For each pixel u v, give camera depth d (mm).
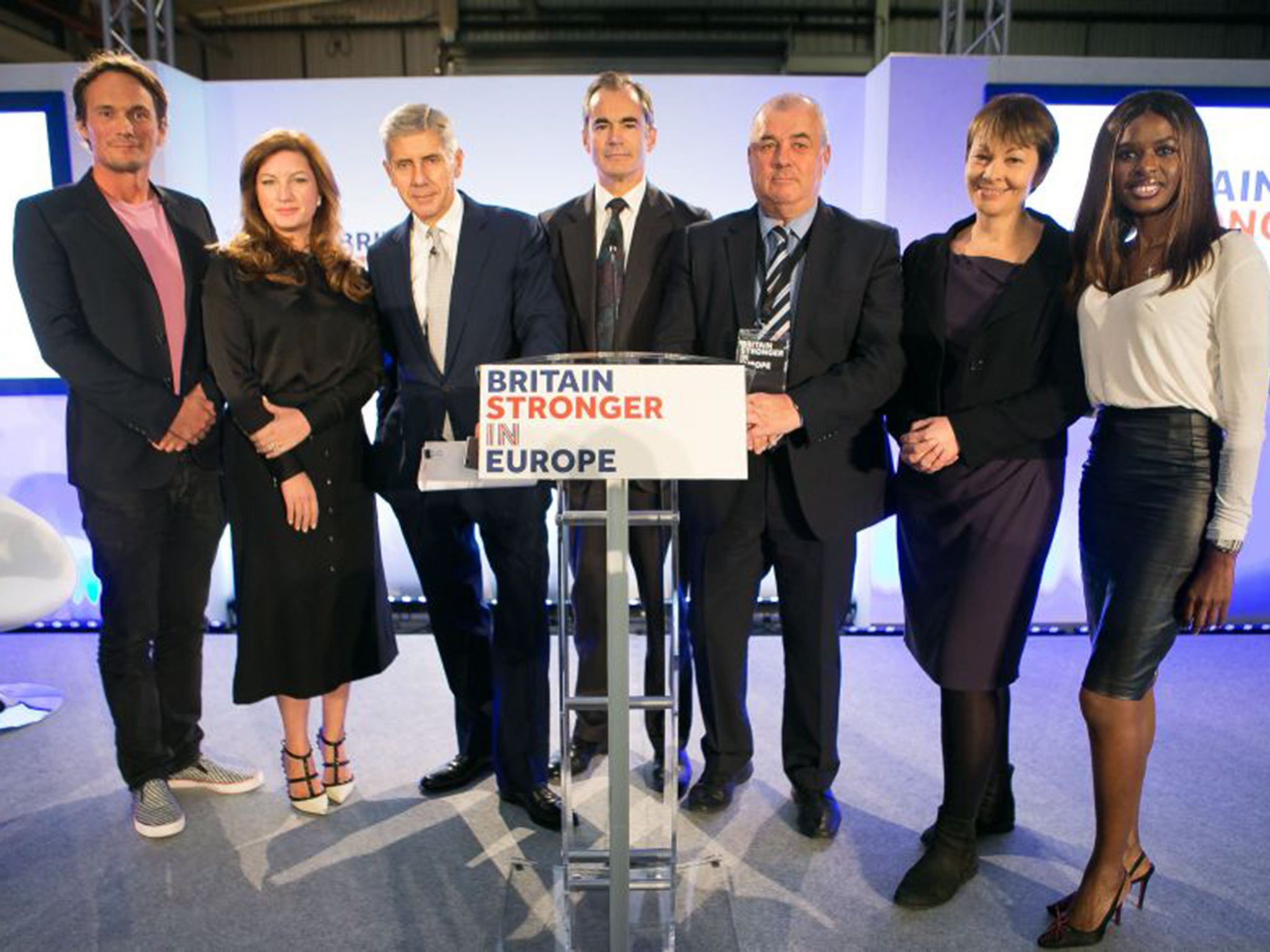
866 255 2264
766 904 2139
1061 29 7879
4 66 3793
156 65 3717
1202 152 1778
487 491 2396
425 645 3869
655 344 2469
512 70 7730
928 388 2164
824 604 2395
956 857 2170
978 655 2102
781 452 2355
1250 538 4027
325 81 4020
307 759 2533
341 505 2416
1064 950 1980
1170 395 1832
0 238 3854
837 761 2463
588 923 1963
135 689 2482
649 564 2648
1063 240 2051
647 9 7797
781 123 2211
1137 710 1934
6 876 2268
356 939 2021
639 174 2631
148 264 2496
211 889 2209
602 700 1926
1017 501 2080
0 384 3920
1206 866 2283
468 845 2387
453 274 2389
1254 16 7812
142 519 2486
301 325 2332
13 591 2820
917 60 3709
